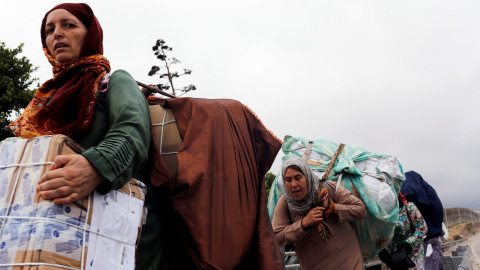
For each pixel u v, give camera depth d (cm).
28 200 148
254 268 238
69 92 199
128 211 175
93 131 198
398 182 484
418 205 639
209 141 228
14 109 1455
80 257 150
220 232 219
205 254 210
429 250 652
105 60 220
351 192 441
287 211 437
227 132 242
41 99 216
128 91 203
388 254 488
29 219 144
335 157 461
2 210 149
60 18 217
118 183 166
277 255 242
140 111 195
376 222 445
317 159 481
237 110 260
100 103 205
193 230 210
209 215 216
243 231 233
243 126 258
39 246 140
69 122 201
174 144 227
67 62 216
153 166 213
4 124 1391
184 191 213
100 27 232
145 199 206
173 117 233
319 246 415
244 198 241
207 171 221
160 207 216
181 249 213
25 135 193
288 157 492
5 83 1437
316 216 399
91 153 158
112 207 167
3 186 154
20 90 1443
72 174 150
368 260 582
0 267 139
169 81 1048
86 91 200
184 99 235
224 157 234
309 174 411
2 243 142
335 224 417
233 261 224
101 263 157
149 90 253
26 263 138
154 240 207
